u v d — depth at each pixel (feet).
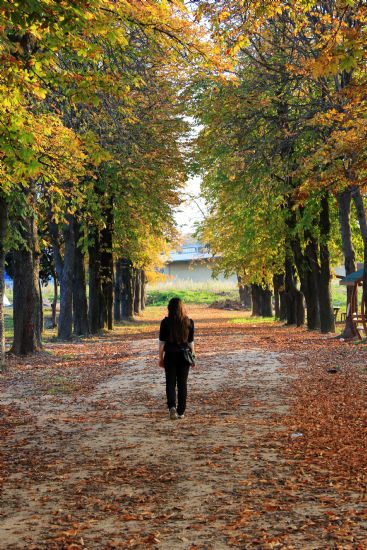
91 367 77.56
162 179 116.47
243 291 330.13
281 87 89.20
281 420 39.42
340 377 58.13
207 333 143.84
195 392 52.95
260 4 40.81
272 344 101.09
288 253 140.67
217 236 187.62
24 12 30.53
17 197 76.18
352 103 56.44
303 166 63.21
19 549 19.71
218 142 93.81
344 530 20.44
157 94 96.12
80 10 31.14
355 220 132.87
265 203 118.01
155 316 257.34
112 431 37.86
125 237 143.43
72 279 127.65
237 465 29.07
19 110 40.42
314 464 28.78
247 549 19.20
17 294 90.43
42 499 24.94
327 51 35.35
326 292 121.90
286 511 22.54
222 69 47.44
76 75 38.29
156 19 43.70
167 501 24.12
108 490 25.84
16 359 85.87
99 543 20.06
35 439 36.55
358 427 36.09
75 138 50.14
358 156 60.08
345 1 37.63
